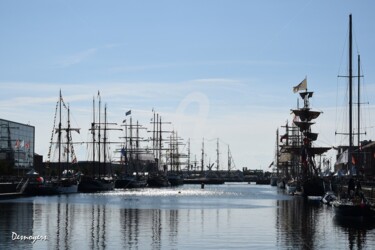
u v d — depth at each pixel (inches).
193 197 6855.3
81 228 3122.5
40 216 3791.8
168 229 3093.0
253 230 3051.2
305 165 7416.3
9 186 6023.6
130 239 2696.9
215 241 2637.8
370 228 3107.8
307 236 2800.2
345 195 3937.0
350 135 3996.1
